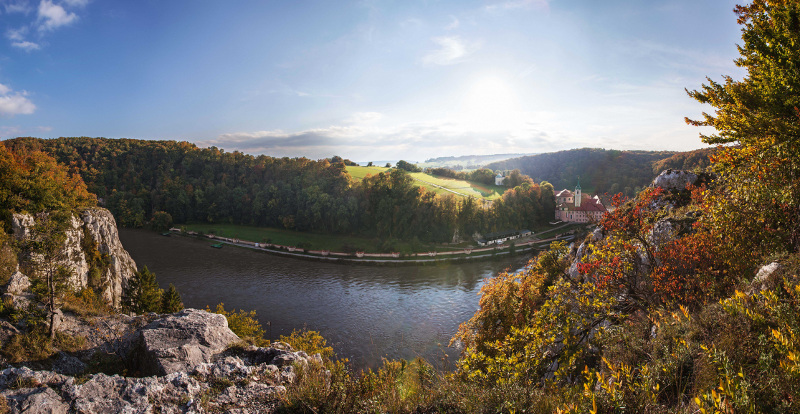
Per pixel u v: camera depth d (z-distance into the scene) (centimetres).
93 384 766
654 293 892
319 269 8006
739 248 816
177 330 1274
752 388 384
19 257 2172
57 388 746
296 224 11894
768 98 1024
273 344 1377
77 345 1555
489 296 1959
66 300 1889
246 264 8181
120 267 4875
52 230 1698
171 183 14138
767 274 656
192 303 5572
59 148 15088
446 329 4678
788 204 784
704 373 472
